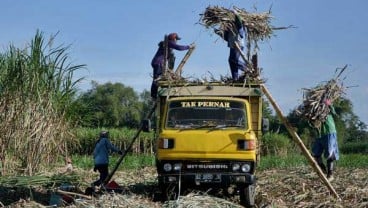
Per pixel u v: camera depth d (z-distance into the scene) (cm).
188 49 1527
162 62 1576
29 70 1772
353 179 1608
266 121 1346
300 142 1398
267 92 1388
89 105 1947
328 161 1524
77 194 1353
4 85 1762
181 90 1370
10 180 1509
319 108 1410
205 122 1313
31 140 1738
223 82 1406
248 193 1312
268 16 1472
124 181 1739
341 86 1427
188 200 1200
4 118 1744
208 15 1466
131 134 3475
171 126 1316
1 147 1730
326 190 1425
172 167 1280
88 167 2205
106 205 1214
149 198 1371
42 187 1536
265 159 2662
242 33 1451
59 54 1822
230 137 1278
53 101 1789
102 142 1564
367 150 5344
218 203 1217
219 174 1272
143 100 6719
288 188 1503
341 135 5575
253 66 1378
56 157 1800
